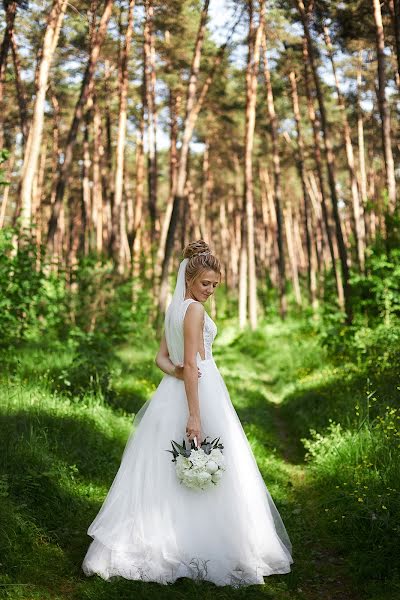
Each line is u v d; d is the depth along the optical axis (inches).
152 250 937.5
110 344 470.0
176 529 150.6
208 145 1619.1
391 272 536.4
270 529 160.6
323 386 410.3
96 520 157.6
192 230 2023.9
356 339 470.6
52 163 1487.5
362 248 920.9
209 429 159.6
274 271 1894.7
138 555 149.6
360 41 801.6
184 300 163.6
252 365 697.0
